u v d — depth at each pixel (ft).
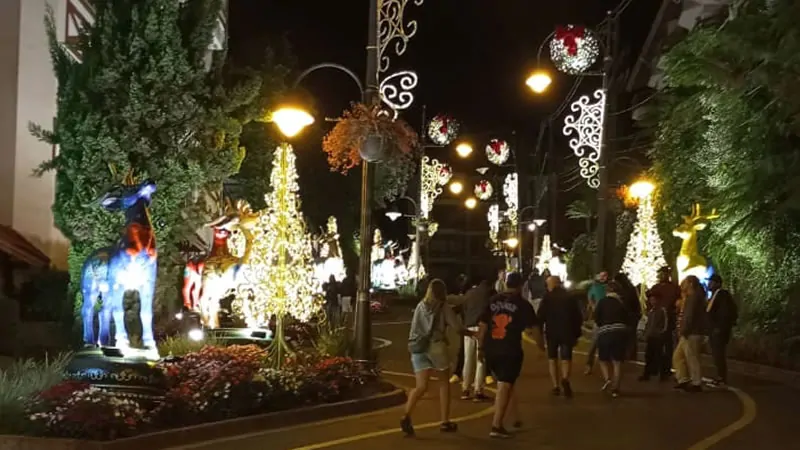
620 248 133.90
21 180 68.28
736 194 81.61
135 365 42.65
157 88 61.21
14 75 67.97
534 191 184.14
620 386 56.44
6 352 59.26
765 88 80.12
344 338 60.13
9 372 45.93
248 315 56.08
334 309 92.68
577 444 39.29
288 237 52.01
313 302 53.31
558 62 74.49
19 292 66.03
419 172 159.12
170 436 38.40
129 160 61.11
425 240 169.48
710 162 87.20
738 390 57.88
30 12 68.95
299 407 45.83
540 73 75.10
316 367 50.06
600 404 51.37
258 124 83.30
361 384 51.19
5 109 68.03
